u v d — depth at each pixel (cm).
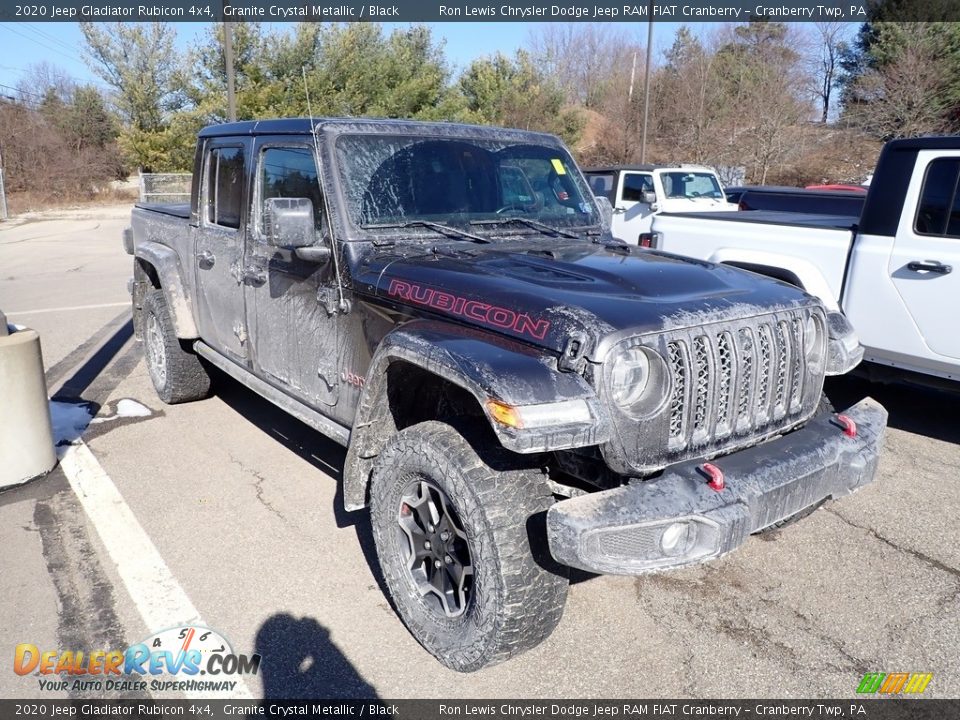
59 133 4525
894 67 2447
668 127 3162
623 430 250
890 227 509
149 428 539
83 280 1292
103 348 786
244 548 375
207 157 463
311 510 416
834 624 320
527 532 258
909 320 502
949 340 484
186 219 514
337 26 2778
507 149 405
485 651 265
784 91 2595
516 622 257
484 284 286
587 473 274
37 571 352
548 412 238
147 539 383
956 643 307
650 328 256
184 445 508
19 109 4309
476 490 258
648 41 2362
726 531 245
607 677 287
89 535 386
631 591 344
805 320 308
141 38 3594
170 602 330
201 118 3092
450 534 280
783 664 294
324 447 506
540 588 258
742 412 284
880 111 2438
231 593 337
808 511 303
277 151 388
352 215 342
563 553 236
